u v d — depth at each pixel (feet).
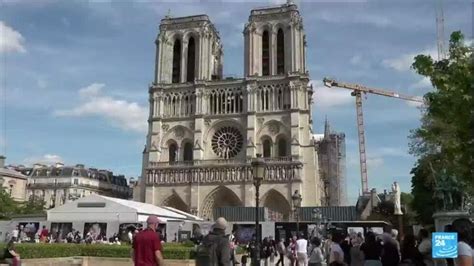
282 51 412.98
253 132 386.11
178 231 242.37
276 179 367.86
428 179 187.73
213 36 450.30
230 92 407.85
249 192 370.73
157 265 51.93
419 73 74.02
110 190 567.18
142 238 52.44
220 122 401.70
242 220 341.41
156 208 283.18
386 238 72.74
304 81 391.65
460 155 72.79
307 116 384.47
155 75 426.92
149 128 413.39
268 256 178.60
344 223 252.21
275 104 392.47
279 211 366.84
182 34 433.07
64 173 527.40
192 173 387.75
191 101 412.98
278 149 384.47
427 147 173.68
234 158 390.63
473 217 140.67
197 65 420.77
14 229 228.63
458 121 68.44
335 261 78.18
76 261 134.10
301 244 111.55
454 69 69.72
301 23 409.69
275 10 414.21
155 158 401.29
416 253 65.57
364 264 77.25
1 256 108.99
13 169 526.57
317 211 244.01
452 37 72.95
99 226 240.73
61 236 244.42
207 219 364.38
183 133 406.62
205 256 51.78
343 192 591.78
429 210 263.90
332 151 565.12
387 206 343.05
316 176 375.66
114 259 139.23
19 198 484.33
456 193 120.37
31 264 117.70
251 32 413.59
